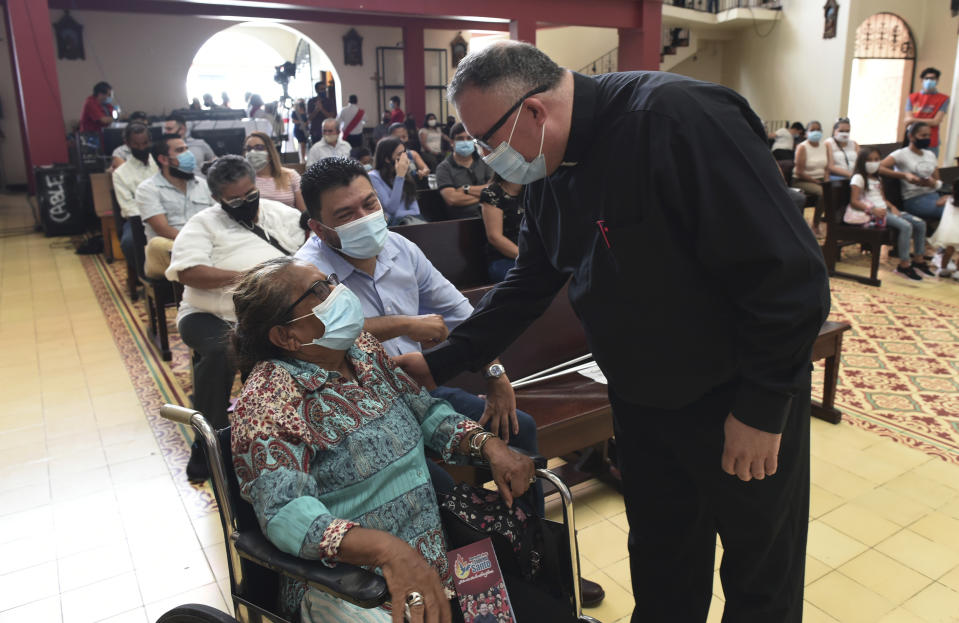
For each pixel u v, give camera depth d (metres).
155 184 4.21
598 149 1.31
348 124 11.52
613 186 1.30
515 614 1.47
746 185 1.17
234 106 20.42
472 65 1.30
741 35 14.55
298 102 13.78
